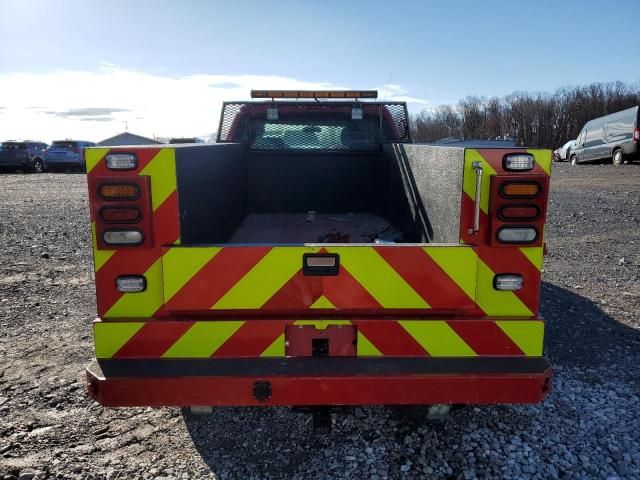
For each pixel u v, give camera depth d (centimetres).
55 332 494
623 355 437
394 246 259
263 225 459
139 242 255
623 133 2453
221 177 368
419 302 263
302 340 267
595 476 285
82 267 732
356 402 259
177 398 258
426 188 335
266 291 261
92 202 253
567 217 1108
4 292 613
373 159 518
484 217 259
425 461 299
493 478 284
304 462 299
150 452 310
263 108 520
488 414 347
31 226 1060
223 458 304
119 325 262
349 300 262
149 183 253
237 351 264
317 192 522
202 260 258
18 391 382
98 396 259
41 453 308
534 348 268
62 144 3183
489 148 254
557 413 348
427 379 258
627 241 880
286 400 259
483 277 262
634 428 330
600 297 586
